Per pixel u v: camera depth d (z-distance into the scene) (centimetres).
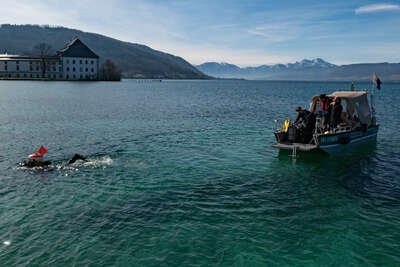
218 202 1541
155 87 15138
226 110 5469
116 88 12194
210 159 2288
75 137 2975
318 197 1619
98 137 2992
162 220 1348
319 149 2328
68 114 4541
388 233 1272
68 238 1192
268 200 1573
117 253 1106
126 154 2389
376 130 2936
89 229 1262
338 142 2445
